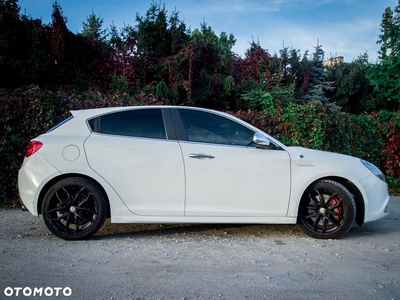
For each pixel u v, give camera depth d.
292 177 5.20
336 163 5.27
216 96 12.19
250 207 5.15
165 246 4.84
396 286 3.67
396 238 5.38
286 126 9.03
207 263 4.21
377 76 12.98
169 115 5.33
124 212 5.03
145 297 3.36
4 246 4.72
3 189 7.43
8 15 9.95
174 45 12.32
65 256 4.38
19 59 10.34
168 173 5.06
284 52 15.67
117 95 8.39
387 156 10.72
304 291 3.53
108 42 12.62
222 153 5.16
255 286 3.62
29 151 5.11
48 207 4.95
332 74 16.17
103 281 3.68
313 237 5.32
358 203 5.34
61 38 10.05
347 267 4.16
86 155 5.02
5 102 7.22
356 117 10.40
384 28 13.23
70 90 10.41
